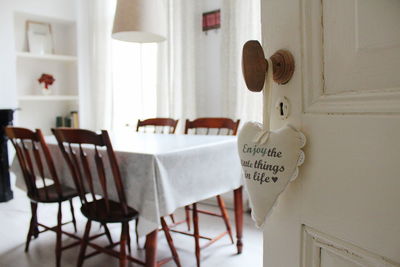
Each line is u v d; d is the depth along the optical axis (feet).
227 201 10.39
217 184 6.15
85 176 6.07
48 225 9.04
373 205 1.39
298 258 1.81
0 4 12.09
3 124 11.30
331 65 1.58
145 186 4.95
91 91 14.78
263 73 1.73
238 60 9.57
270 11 1.92
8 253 7.39
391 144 1.32
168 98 11.31
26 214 10.02
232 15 9.61
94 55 14.16
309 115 1.69
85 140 5.20
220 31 10.34
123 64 13.47
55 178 6.44
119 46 13.56
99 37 13.85
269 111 1.80
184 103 10.91
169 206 5.04
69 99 14.57
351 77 1.49
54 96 13.96
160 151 5.12
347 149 1.50
